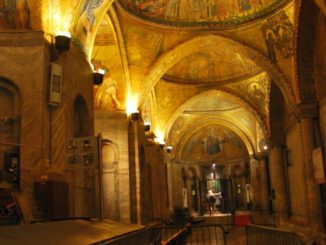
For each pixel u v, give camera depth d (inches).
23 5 365.4
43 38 358.0
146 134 909.2
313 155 607.2
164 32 725.3
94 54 674.8
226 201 1546.5
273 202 1171.3
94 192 436.1
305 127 631.8
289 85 675.4
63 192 339.0
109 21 637.3
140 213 679.7
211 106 1249.4
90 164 309.0
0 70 350.3
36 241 162.9
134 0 655.8
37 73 352.2
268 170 1227.2
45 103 352.2
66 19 390.3
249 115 1234.6
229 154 1541.6
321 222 604.4
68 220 253.9
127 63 700.0
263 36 708.7
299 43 616.7
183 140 1358.3
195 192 1544.0
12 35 357.1
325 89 578.2
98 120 679.1
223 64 986.1
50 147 352.2
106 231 241.3
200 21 732.7
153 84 759.7
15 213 303.7
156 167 954.7
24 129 342.6
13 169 336.5
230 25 727.1
